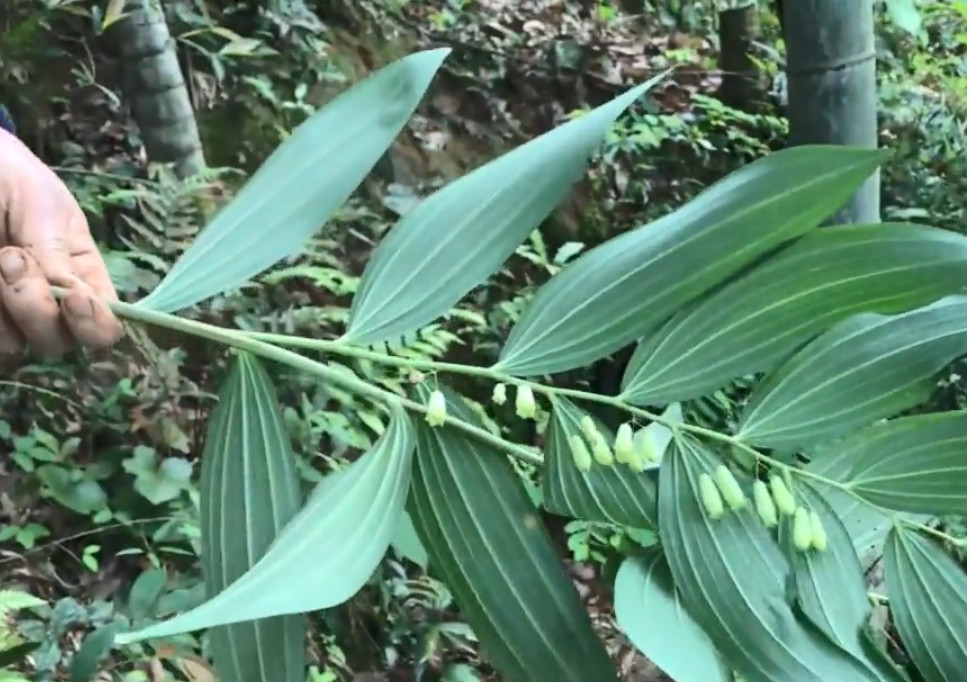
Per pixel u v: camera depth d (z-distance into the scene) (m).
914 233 0.69
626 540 1.77
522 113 2.99
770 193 0.69
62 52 2.16
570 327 0.71
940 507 0.72
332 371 0.71
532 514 0.71
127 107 2.27
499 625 0.71
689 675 0.68
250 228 0.73
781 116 3.11
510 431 1.73
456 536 0.71
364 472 0.69
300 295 1.97
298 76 2.56
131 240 1.90
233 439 0.71
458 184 0.73
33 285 0.71
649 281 0.71
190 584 1.46
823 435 0.72
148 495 1.52
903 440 0.72
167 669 1.38
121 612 1.38
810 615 0.70
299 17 2.62
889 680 0.69
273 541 0.67
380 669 1.59
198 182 1.91
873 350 0.71
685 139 2.84
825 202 0.69
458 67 2.96
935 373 0.71
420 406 0.71
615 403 0.71
